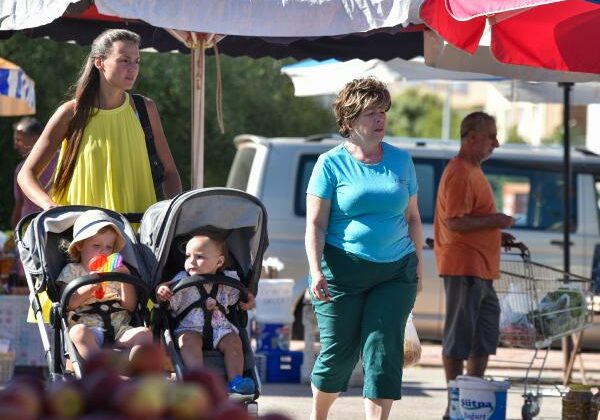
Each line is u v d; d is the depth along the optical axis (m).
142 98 13.40
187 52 20.14
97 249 12.19
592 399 15.16
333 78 23.77
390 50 19.80
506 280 17.75
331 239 12.72
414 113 98.62
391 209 12.60
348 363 12.95
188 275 12.41
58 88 37.09
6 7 13.15
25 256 12.30
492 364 25.08
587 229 26.59
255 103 40.84
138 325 12.44
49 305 12.70
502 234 18.02
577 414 15.12
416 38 19.58
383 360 12.44
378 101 12.60
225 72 39.84
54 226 12.27
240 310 12.53
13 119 36.94
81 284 11.58
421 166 26.69
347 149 12.89
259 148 26.30
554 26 14.97
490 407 15.12
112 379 5.66
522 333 17.33
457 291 17.05
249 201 12.57
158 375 6.15
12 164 37.00
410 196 13.03
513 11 13.69
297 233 25.59
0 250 25.41
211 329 12.18
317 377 12.95
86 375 6.12
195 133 16.36
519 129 73.81
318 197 12.66
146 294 12.07
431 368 24.48
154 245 12.27
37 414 5.46
